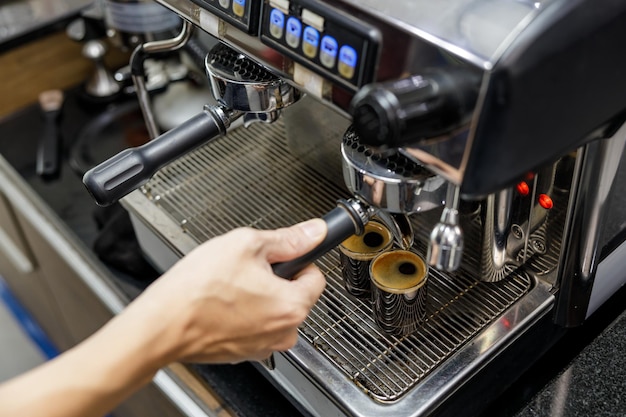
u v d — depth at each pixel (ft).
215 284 1.56
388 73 1.47
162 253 2.68
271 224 2.53
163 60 3.50
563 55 1.37
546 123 1.41
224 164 2.78
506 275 2.27
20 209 3.42
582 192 1.92
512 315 2.15
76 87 3.88
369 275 2.16
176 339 1.54
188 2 1.91
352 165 1.70
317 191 2.65
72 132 3.59
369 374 2.04
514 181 1.43
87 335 3.71
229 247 1.61
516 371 2.30
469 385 2.09
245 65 1.95
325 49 1.55
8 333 4.80
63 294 3.67
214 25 1.85
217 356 1.66
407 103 1.32
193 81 3.48
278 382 2.38
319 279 1.78
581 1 1.38
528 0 1.41
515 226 2.10
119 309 2.93
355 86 1.52
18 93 3.93
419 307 2.10
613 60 1.48
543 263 2.28
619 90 1.55
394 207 1.69
